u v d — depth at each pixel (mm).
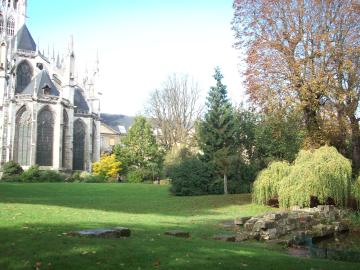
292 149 36562
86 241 10812
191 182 38125
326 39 26781
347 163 24266
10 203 22219
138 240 11758
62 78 93375
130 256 9625
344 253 13977
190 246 11461
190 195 37969
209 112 47125
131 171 77375
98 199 32781
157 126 80688
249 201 29500
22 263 8727
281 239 16062
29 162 83188
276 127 31266
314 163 24281
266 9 28703
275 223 16969
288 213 19250
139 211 24172
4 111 86875
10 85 86250
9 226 12945
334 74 27250
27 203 24156
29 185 49906
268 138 43531
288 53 27812
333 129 27875
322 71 26750
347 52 26953
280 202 24734
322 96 27828
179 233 14188
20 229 12430
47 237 11109
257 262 10281
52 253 9445
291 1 28078
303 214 19609
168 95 77250
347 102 27922
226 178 39969
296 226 18312
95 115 99875
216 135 46312
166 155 71500
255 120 47781
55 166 84750
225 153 40281
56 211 18875
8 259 8930
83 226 14172
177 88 76875
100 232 11938
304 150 26969
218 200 30453
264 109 28516
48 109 85438
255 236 16062
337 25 27750
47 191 41500
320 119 28516
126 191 44000
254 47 28688
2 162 84438
